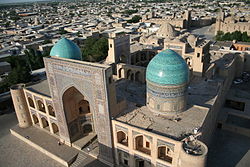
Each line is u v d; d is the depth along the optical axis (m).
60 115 29.94
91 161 28.83
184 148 20.30
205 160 19.28
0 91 47.53
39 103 34.28
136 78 36.06
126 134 24.78
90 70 23.89
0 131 37.16
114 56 39.81
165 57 24.89
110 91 24.33
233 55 48.22
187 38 57.09
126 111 27.31
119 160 27.44
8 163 29.56
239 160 27.72
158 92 25.23
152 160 24.02
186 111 26.66
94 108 26.08
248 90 44.91
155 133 22.73
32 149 32.28
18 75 49.97
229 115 37.41
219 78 37.66
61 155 29.58
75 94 30.12
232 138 31.81
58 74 27.23
